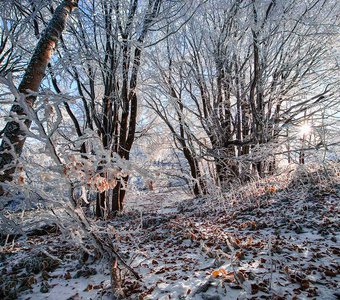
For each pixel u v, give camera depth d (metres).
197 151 13.71
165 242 5.23
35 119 2.33
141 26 7.30
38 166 2.58
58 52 8.06
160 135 15.51
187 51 10.84
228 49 9.92
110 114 8.72
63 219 2.76
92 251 4.26
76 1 4.57
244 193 8.70
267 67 10.15
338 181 7.52
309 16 8.74
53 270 4.05
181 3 7.52
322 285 2.85
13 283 3.53
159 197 16.61
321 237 4.28
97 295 3.08
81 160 2.58
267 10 7.99
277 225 5.18
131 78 9.11
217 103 11.15
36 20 7.30
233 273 3.20
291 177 9.11
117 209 9.66
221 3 9.13
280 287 2.86
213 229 5.56
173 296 2.87
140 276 3.47
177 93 12.04
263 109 10.88
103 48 8.23
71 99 2.42
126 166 2.55
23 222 2.94
